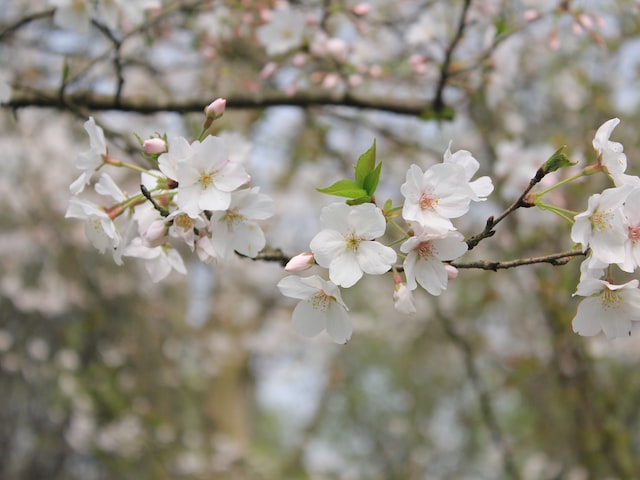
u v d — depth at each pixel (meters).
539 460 8.05
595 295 1.87
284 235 7.92
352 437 10.81
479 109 5.12
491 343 7.04
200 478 8.25
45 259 7.66
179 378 8.71
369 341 9.65
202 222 1.92
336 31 4.14
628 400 6.24
